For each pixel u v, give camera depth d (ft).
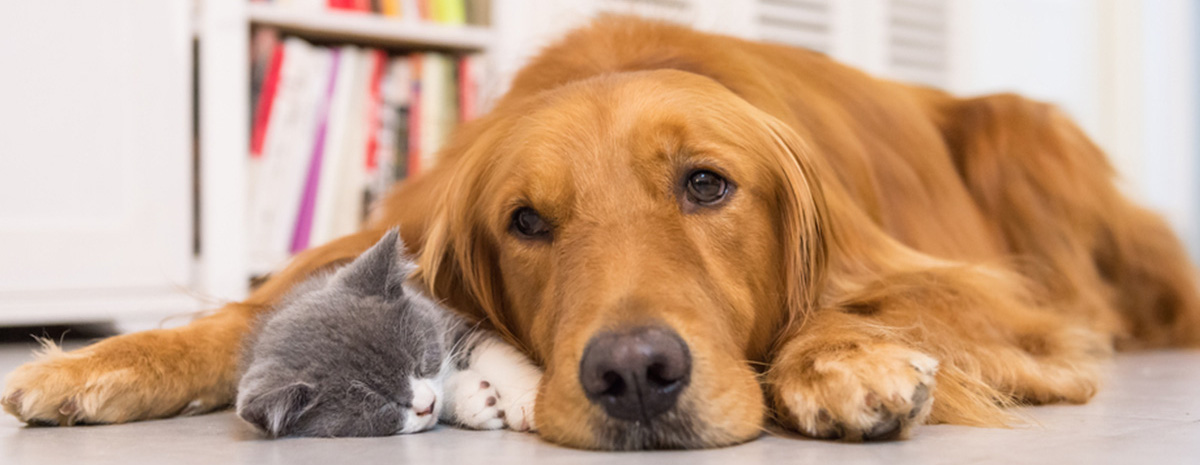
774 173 6.55
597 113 6.28
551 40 8.79
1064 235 9.85
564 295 5.67
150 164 13.01
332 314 5.67
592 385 4.99
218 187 12.52
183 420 6.30
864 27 17.07
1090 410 6.20
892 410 5.00
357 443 5.37
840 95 8.88
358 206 13.29
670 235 5.78
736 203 6.19
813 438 5.29
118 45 12.87
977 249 8.98
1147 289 10.80
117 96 12.90
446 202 7.16
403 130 13.61
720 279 5.96
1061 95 20.77
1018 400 6.47
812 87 8.68
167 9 12.96
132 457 5.06
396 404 5.63
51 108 12.69
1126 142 20.54
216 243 12.54
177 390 6.38
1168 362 9.21
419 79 13.69
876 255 7.27
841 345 5.55
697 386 5.07
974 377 6.26
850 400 5.06
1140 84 20.36
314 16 13.03
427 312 6.15
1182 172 20.53
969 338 6.57
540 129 6.37
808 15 16.19
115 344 6.26
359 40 13.92
